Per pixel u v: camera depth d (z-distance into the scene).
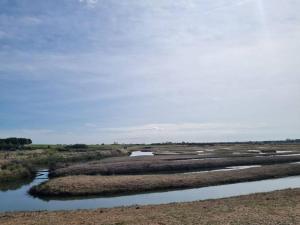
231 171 58.84
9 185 52.25
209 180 51.19
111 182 46.38
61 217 27.36
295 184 50.59
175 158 90.69
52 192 42.81
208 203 32.00
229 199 33.94
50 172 65.00
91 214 28.34
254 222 23.55
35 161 84.75
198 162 76.62
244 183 51.47
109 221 24.98
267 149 140.12
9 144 137.50
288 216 25.06
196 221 24.09
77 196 41.91
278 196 34.34
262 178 55.81
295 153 112.44
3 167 62.25
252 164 80.69
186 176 52.50
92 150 132.38
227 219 24.48
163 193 43.62
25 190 47.38
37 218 27.23
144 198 40.38
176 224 23.45
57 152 114.50
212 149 148.75
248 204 30.41
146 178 49.75
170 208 29.94
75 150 130.62
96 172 62.41
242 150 134.00
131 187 45.38
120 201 38.75
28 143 160.25
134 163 73.38
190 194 42.75
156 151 143.62
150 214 27.22
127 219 25.48
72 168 64.12
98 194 42.75
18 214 29.48
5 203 38.34
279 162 83.94
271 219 24.27
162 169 69.25
